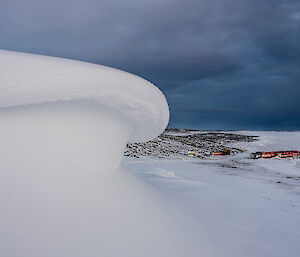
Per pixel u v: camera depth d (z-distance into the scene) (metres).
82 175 1.53
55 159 1.47
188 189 3.81
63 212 1.32
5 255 1.07
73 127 1.56
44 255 1.13
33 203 1.29
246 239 2.03
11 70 1.30
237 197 3.65
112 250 1.28
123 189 1.76
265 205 3.39
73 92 1.44
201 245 1.67
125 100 1.66
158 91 1.87
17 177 1.34
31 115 1.50
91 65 1.55
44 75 1.34
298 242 2.11
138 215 1.62
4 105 1.40
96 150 1.61
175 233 1.67
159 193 2.37
